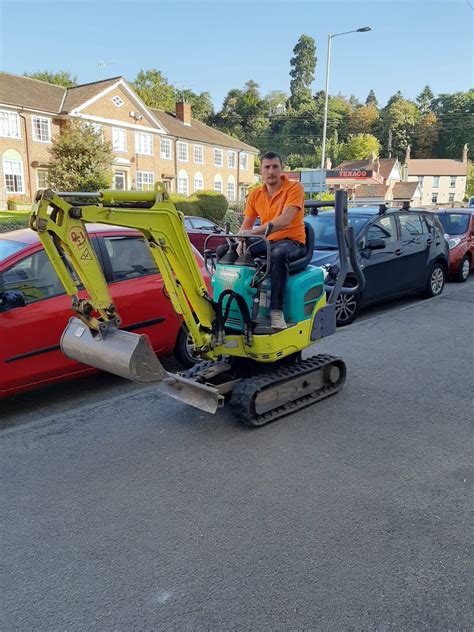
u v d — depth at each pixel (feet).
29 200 109.91
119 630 7.79
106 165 103.96
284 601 8.27
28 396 17.13
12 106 104.27
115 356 12.34
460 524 10.18
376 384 17.76
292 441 13.70
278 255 13.93
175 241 12.66
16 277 15.31
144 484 11.72
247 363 15.31
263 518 10.41
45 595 8.48
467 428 14.44
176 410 15.83
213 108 314.35
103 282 12.19
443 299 32.55
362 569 8.94
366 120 331.77
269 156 14.35
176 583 8.70
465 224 40.24
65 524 10.34
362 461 12.64
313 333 15.55
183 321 15.05
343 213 16.14
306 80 364.58
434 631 7.68
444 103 358.84
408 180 271.69
